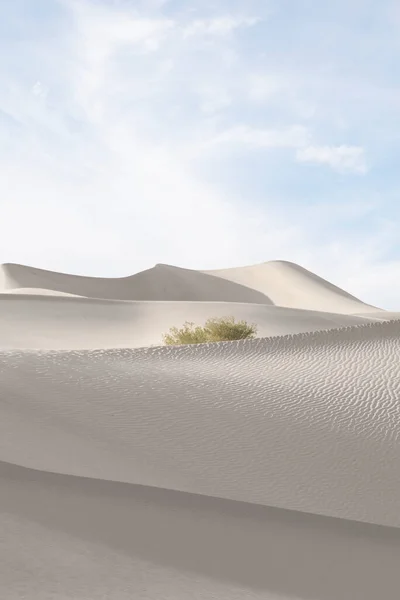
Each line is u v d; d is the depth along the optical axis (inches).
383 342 922.7
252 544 305.7
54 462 396.8
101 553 252.8
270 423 581.9
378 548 334.6
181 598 219.3
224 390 672.4
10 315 2000.5
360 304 5526.6
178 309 2246.6
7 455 392.5
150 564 250.4
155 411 573.6
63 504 312.5
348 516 413.7
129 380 668.7
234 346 896.9
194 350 866.8
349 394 694.5
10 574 218.7
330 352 879.1
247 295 5531.5
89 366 713.6
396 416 632.4
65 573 226.7
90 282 5329.7
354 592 258.5
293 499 429.4
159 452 476.4
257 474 465.4
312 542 327.6
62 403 557.9
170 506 350.0
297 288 5600.4
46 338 1818.4
